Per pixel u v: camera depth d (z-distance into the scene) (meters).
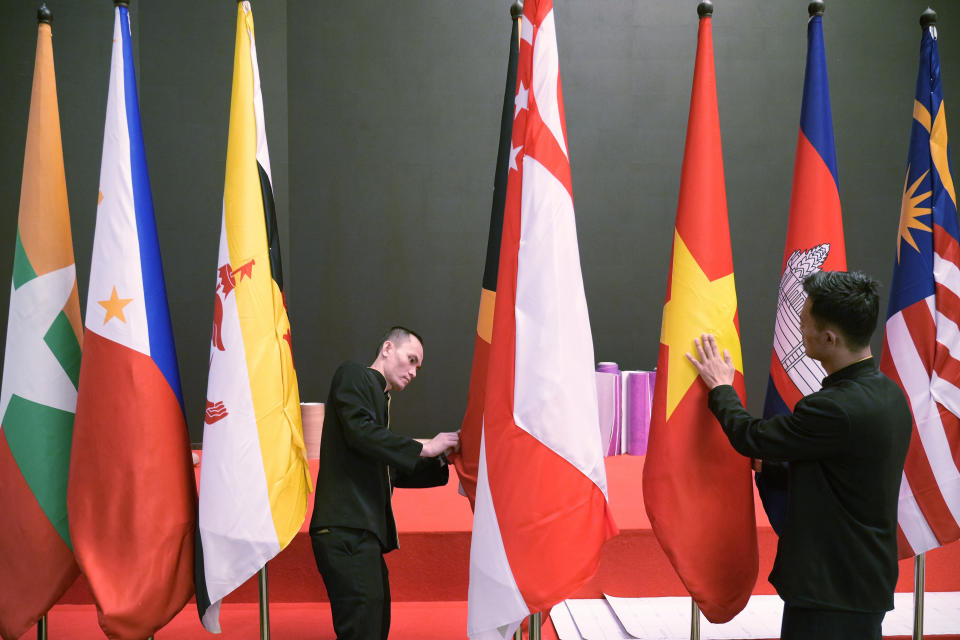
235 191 1.97
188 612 2.84
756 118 5.15
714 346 1.88
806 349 1.83
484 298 2.31
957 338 2.09
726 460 1.92
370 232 5.13
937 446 2.09
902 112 5.13
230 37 4.84
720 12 5.11
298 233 5.12
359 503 2.24
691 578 1.91
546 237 1.79
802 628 1.74
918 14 5.09
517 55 2.34
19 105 4.67
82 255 4.74
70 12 4.69
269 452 1.96
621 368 5.22
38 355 2.00
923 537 2.11
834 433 1.64
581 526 1.77
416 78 5.09
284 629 2.69
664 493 1.91
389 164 5.11
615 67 5.14
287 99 5.07
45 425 2.00
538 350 1.77
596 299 5.21
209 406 1.96
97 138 4.72
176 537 1.95
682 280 1.93
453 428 5.22
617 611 2.73
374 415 2.23
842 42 5.12
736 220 5.17
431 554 2.89
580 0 5.12
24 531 1.99
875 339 5.22
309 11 5.04
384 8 5.06
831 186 2.01
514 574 1.76
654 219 5.19
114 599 1.89
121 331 1.92
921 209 2.14
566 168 1.83
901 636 2.53
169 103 4.84
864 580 1.68
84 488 1.92
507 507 1.77
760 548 2.86
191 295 4.91
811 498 1.72
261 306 1.98
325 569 2.22
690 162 1.94
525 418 1.77
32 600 2.00
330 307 5.14
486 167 5.13
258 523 1.93
